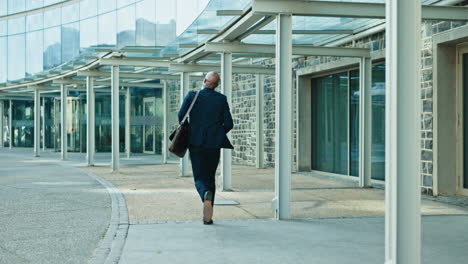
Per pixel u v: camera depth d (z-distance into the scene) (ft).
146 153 78.38
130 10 69.05
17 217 23.89
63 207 26.91
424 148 31.81
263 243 17.84
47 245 18.04
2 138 122.01
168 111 63.62
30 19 97.96
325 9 23.79
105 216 24.08
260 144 54.75
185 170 44.88
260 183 39.09
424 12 25.22
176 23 60.70
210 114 21.58
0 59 104.94
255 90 55.93
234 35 32.17
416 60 11.13
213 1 43.11
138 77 58.23
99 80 70.49
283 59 23.45
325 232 19.77
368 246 17.33
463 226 20.89
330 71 45.27
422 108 31.91
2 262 15.78
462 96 30.58
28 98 111.96
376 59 36.83
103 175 46.47
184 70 43.70
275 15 23.90
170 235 19.21
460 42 29.81
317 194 32.35
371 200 29.48
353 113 42.83
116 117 49.39
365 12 24.25
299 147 49.70
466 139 30.48
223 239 18.51
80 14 81.61
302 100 49.60
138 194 32.14
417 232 11.07
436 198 29.78
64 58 86.94
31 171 51.34
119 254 16.28
